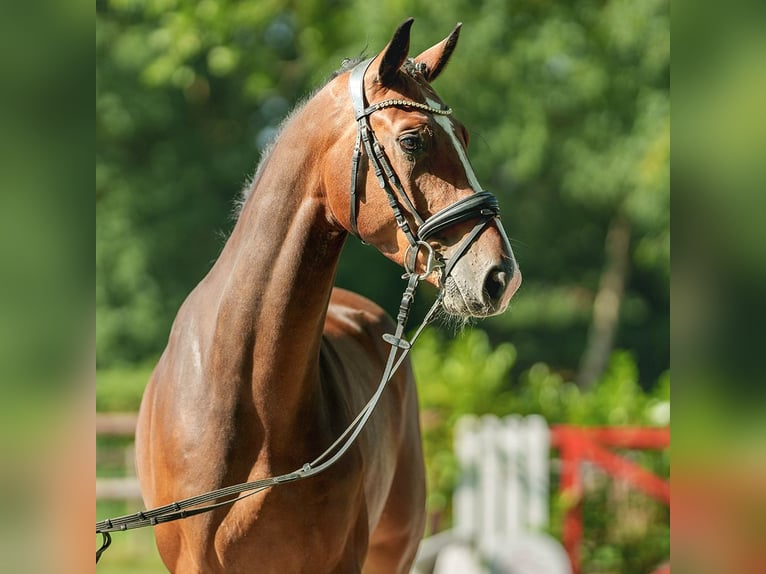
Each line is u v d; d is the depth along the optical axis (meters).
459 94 28.06
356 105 5.38
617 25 27.31
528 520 12.84
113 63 31.80
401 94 5.36
